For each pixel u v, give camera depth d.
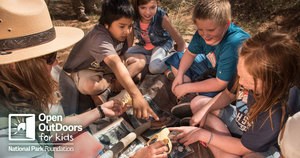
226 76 2.20
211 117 2.17
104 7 2.37
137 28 2.85
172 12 5.22
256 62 1.54
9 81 1.28
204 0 2.14
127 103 2.33
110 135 2.19
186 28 4.61
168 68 2.77
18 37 1.31
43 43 1.39
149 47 2.93
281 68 1.53
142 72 2.81
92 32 2.44
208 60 2.50
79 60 2.56
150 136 2.20
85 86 2.52
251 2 4.80
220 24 2.11
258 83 1.59
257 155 1.84
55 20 5.43
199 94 2.45
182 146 2.10
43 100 1.40
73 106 2.42
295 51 1.56
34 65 1.31
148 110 2.22
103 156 1.92
